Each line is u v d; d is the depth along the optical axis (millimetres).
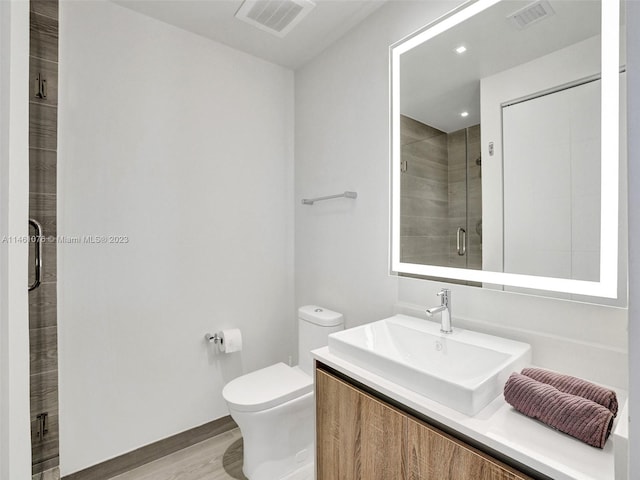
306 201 2129
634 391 394
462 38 1384
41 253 1399
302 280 2281
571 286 1096
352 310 1887
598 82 1044
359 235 1841
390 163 1658
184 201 1912
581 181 1079
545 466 686
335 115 2006
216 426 2033
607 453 717
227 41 2020
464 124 1382
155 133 1814
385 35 1692
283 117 2322
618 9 1005
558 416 784
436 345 1287
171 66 1865
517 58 1233
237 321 2121
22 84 569
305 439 1709
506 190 1262
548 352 1137
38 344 1468
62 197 1559
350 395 1138
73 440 1597
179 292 1900
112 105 1687
